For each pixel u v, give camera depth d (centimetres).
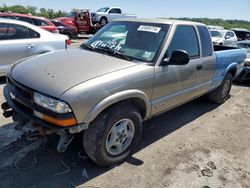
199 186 307
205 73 468
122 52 361
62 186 288
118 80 299
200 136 430
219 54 511
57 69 302
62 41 710
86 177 305
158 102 366
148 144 389
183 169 335
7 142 362
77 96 266
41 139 373
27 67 322
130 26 403
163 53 359
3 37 604
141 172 321
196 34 440
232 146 406
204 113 535
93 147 297
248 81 847
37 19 1130
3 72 611
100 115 296
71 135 293
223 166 350
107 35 407
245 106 600
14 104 307
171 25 388
